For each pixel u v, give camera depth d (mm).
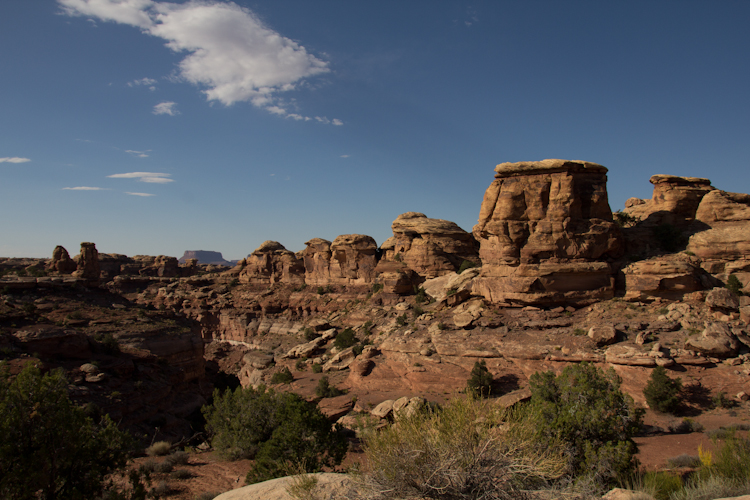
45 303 65812
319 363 54156
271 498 9195
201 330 103562
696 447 22328
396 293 73938
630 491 11078
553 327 41312
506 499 8461
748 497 8344
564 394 18812
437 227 82312
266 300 100750
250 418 27406
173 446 34062
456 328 45312
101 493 14836
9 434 13234
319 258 98375
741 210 44875
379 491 8375
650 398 29938
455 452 8773
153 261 160750
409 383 40000
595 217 45156
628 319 39031
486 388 35094
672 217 48375
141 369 53219
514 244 45594
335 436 20312
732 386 30172
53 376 14789
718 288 37750
